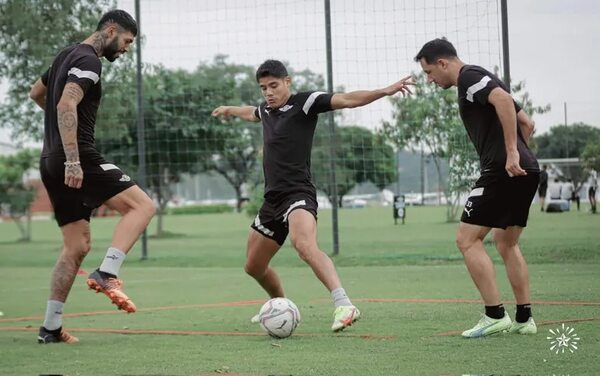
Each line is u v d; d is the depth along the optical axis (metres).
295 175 7.07
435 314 7.98
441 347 6.06
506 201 6.50
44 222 49.38
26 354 6.24
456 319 7.60
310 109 7.06
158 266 16.14
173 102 22.72
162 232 28.84
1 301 10.67
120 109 19.19
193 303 9.84
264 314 6.77
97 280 6.43
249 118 7.65
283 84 7.17
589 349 5.85
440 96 16.22
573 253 14.37
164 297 10.57
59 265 6.87
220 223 40.06
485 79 6.37
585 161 24.59
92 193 6.68
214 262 16.67
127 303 6.45
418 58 6.78
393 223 31.06
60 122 6.35
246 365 5.56
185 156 24.08
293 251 18.53
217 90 23.34
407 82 6.90
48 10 18.72
